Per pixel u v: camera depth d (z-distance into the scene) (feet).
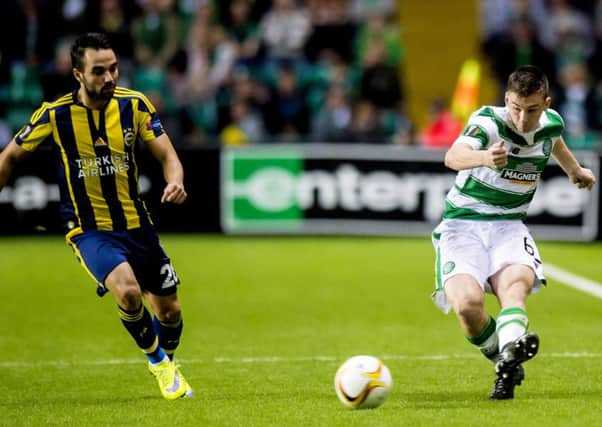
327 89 179.93
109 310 103.71
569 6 197.77
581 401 62.18
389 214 150.41
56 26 177.17
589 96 174.19
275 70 182.60
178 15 186.80
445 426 55.77
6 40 175.42
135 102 64.59
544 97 58.70
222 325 95.45
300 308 103.86
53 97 170.40
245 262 132.26
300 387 69.72
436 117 162.61
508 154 62.03
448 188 149.28
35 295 111.55
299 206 151.74
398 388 68.18
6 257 136.87
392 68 179.42
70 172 64.34
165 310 67.31
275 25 185.68
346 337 89.56
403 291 113.39
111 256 63.26
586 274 122.93
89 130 63.67
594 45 192.54
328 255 137.59
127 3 181.57
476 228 64.28
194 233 153.07
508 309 60.29
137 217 65.31
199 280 119.75
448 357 80.02
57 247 145.38
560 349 82.02
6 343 88.02
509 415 58.23
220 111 176.04
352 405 59.67
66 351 84.53
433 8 204.54
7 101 174.09
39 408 63.36
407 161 149.48
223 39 183.62
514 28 180.34
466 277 62.18
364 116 163.43
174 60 180.45
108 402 65.31
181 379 66.28
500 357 59.67
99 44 61.31
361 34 187.11
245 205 152.25
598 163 145.28
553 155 65.41
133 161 65.16
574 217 146.30
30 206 150.61
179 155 151.94
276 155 151.23
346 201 150.71
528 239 64.08
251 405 62.85
